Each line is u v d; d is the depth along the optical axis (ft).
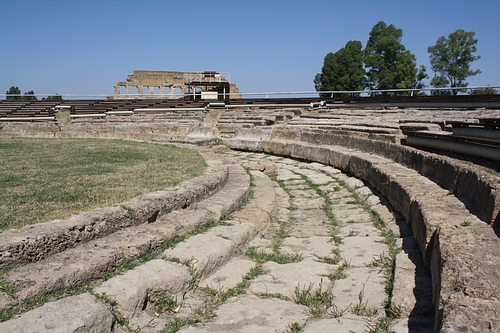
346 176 43.88
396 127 48.47
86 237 17.38
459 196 22.94
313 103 89.51
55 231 16.11
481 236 15.97
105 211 19.07
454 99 75.56
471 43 183.11
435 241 16.63
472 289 11.62
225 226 23.27
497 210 17.31
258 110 89.04
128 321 14.10
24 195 23.15
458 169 24.12
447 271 13.20
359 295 16.05
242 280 18.15
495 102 61.57
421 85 184.24
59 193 23.65
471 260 13.64
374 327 13.55
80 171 32.24
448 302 11.26
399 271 17.29
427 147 39.40
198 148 51.31
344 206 32.78
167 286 15.83
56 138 67.82
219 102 100.73
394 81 180.96
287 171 49.57
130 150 47.50
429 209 20.17
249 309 15.34
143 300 14.84
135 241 17.84
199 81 148.77
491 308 10.64
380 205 30.42
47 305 12.91
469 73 180.65
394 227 24.70
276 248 22.66
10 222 17.69
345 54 181.06
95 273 15.28
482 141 30.27
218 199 27.07
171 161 38.81
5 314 12.59
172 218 21.93
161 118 87.35
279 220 28.53
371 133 49.19
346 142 51.96
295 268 19.24
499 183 18.72
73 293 14.32
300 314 14.93
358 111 75.72
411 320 13.56
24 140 62.23
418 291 15.33
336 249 22.22
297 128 64.13
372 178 36.40
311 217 29.94
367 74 190.49
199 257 18.06
